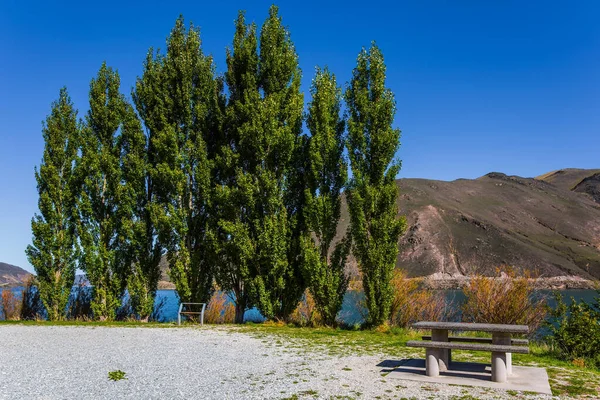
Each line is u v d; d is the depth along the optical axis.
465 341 9.41
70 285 22.56
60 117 23.36
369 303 17.09
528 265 110.25
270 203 19.36
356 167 18.00
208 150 22.72
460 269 113.50
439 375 8.59
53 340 14.20
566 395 7.28
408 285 18.47
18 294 24.77
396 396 7.23
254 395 7.31
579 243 146.00
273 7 22.22
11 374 9.01
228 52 22.77
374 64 18.56
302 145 20.80
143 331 16.64
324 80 19.78
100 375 8.85
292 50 22.36
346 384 8.02
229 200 19.84
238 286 20.75
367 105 18.30
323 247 18.62
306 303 19.67
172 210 20.80
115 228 22.55
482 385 7.84
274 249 18.84
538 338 14.35
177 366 9.75
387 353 11.37
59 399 7.13
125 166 23.02
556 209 178.38
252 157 20.80
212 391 7.57
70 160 23.17
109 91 23.89
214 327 18.02
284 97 21.05
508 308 15.37
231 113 21.39
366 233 17.39
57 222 22.45
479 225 135.12
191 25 24.02
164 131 21.80
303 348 12.27
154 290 22.23
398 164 17.81
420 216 142.25
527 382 8.05
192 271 20.98
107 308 21.92
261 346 12.66
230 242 19.89
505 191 195.25
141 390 7.65
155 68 23.42
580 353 10.71
